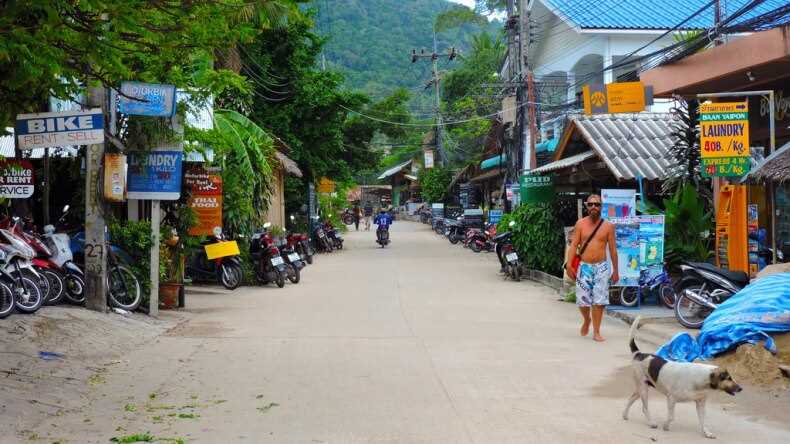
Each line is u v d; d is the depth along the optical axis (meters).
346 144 34.75
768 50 11.67
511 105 24.97
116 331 9.71
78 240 11.66
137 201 14.63
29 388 6.66
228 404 6.54
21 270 9.65
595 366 8.16
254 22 8.16
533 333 10.50
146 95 9.95
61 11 6.77
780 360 7.36
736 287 10.38
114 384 7.28
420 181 62.25
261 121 26.45
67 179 13.76
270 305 13.63
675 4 26.44
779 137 14.05
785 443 5.38
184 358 8.59
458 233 33.91
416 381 7.42
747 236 12.05
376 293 15.64
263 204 18.73
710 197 14.84
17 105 7.88
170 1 7.12
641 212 15.02
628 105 14.84
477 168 39.22
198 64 11.23
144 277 11.52
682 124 15.30
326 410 6.32
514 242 18.97
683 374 5.55
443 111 48.44
